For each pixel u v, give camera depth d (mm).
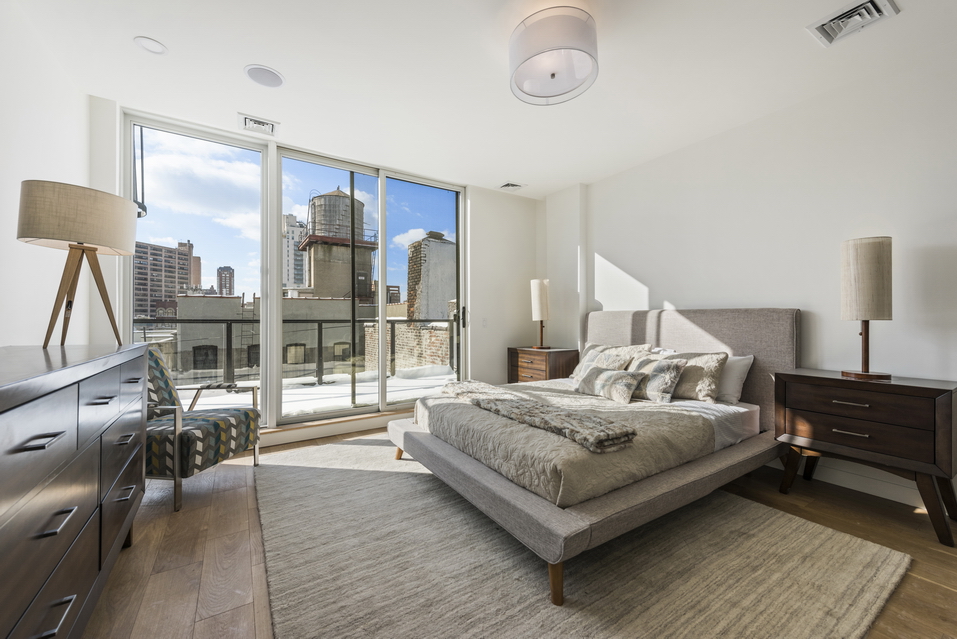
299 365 3744
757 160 3080
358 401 4059
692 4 1926
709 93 2725
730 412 2527
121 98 2797
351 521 2129
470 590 1575
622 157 3812
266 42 2203
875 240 2242
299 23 2057
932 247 2301
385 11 1978
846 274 2344
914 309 2359
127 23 2053
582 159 3867
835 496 2463
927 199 2318
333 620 1409
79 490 1105
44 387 885
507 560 1781
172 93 2730
